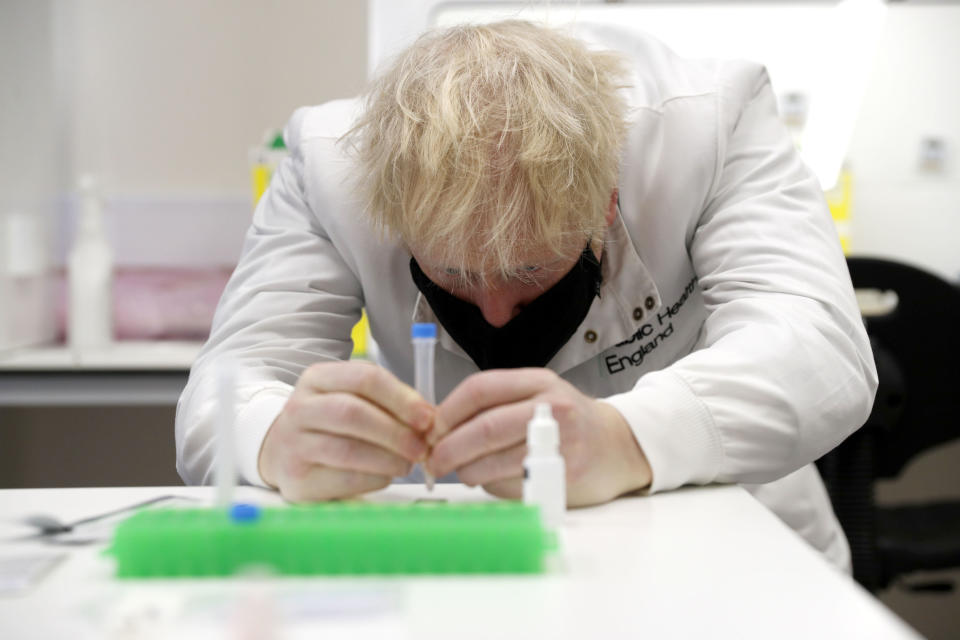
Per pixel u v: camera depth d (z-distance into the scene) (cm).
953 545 165
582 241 93
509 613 50
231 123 237
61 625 48
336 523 58
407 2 215
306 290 116
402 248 108
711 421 82
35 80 222
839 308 95
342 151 110
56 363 185
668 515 72
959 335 167
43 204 224
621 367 120
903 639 46
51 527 67
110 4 233
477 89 89
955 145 227
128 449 238
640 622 48
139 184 237
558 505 68
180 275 229
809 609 50
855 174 228
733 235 107
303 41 235
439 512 61
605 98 97
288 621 48
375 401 75
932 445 172
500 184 86
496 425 72
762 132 117
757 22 221
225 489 67
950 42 223
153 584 55
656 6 221
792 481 135
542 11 130
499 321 96
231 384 67
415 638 46
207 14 234
